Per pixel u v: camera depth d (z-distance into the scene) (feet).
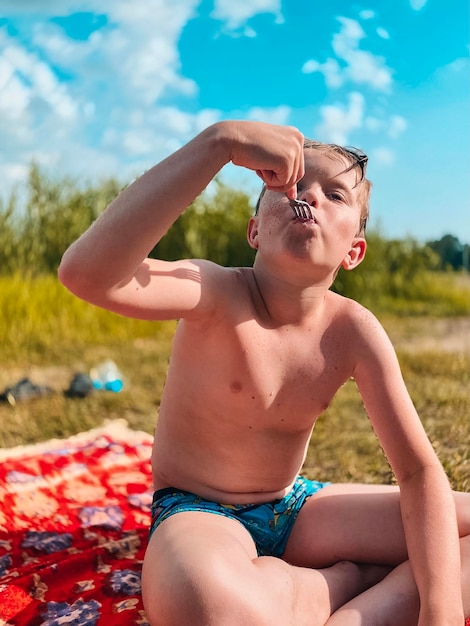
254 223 6.06
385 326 24.63
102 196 27.76
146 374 15.71
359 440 10.93
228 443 5.82
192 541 4.92
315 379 5.83
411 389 13.67
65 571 6.66
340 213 5.58
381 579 6.03
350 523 6.10
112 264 4.70
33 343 18.24
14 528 7.58
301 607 5.07
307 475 9.39
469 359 16.92
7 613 5.93
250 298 5.77
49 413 12.39
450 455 9.52
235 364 5.63
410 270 31.63
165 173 4.77
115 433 10.34
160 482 6.16
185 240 26.99
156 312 5.18
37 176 26.73
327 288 5.84
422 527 5.49
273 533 6.03
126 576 6.47
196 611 4.55
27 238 25.89
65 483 8.67
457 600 5.17
